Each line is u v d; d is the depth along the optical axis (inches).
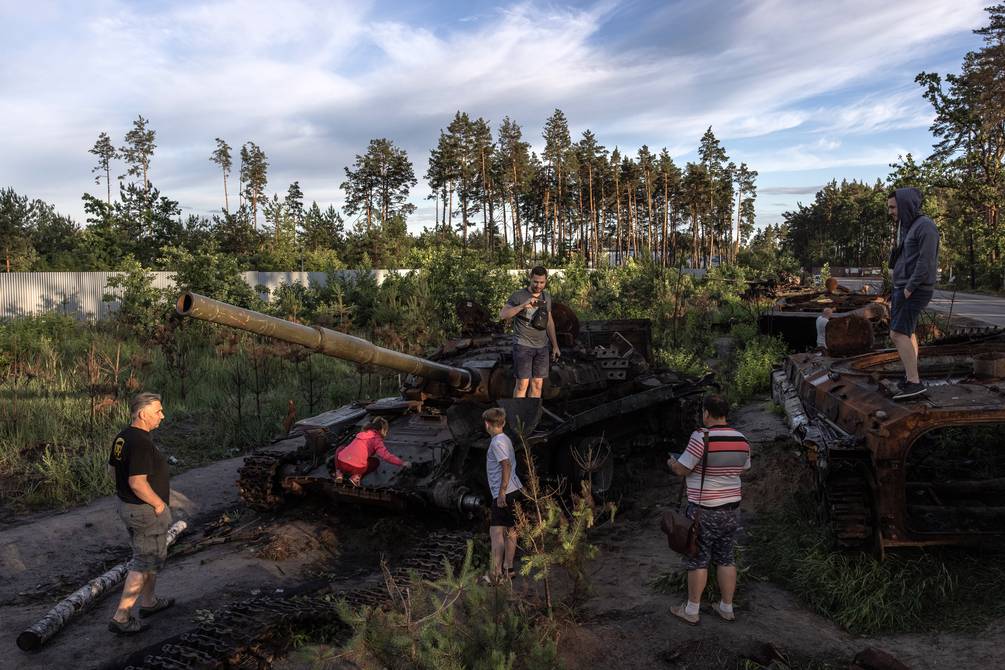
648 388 360.2
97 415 410.3
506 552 210.5
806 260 4608.8
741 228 4308.6
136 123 3437.5
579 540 179.8
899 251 213.5
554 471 291.3
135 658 171.6
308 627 185.3
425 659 127.6
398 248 1865.2
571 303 899.4
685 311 815.1
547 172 3245.6
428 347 592.1
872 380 242.8
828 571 190.9
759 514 256.7
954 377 252.7
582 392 319.6
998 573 184.7
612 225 4015.8
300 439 406.9
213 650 168.2
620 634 172.1
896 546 197.8
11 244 1530.5
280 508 294.0
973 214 1624.0
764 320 666.2
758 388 518.0
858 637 170.4
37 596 224.5
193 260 756.0
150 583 201.5
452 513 253.0
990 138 1814.7
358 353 219.0
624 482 332.8
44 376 486.0
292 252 1596.9
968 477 253.3
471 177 3085.6
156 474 193.2
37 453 359.6
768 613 183.0
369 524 275.3
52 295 817.5
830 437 211.5
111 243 1181.7
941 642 162.6
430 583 153.3
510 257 2194.9
